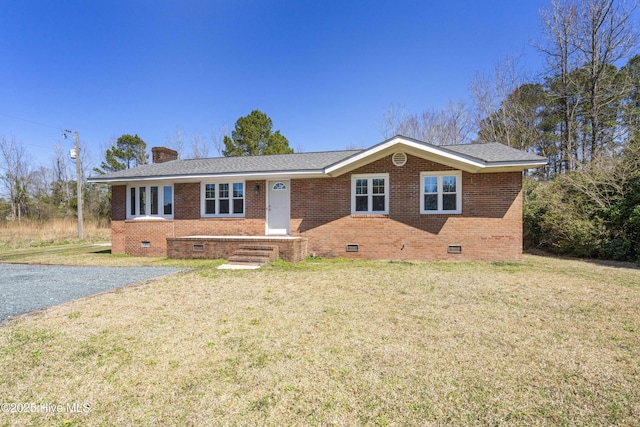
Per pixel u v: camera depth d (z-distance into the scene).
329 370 3.21
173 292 6.45
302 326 4.48
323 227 11.96
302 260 11.27
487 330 4.29
